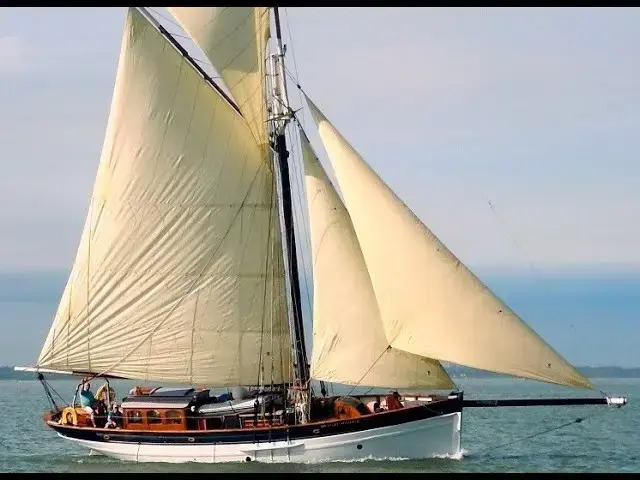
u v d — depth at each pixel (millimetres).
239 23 44312
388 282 40500
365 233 40938
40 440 59312
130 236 45219
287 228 44188
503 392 143500
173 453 42531
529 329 39062
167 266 45031
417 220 40625
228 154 44781
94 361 45375
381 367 41094
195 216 45000
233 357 44688
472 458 44688
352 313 41469
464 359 39469
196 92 44781
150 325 45094
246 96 44406
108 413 44156
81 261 45688
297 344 43875
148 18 44625
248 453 41688
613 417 80000
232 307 44781
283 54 44000
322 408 42750
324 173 42219
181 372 44906
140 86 44938
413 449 41250
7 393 165625
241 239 44812
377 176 41219
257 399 42281
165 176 45062
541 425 70750
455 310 39656
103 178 45438
